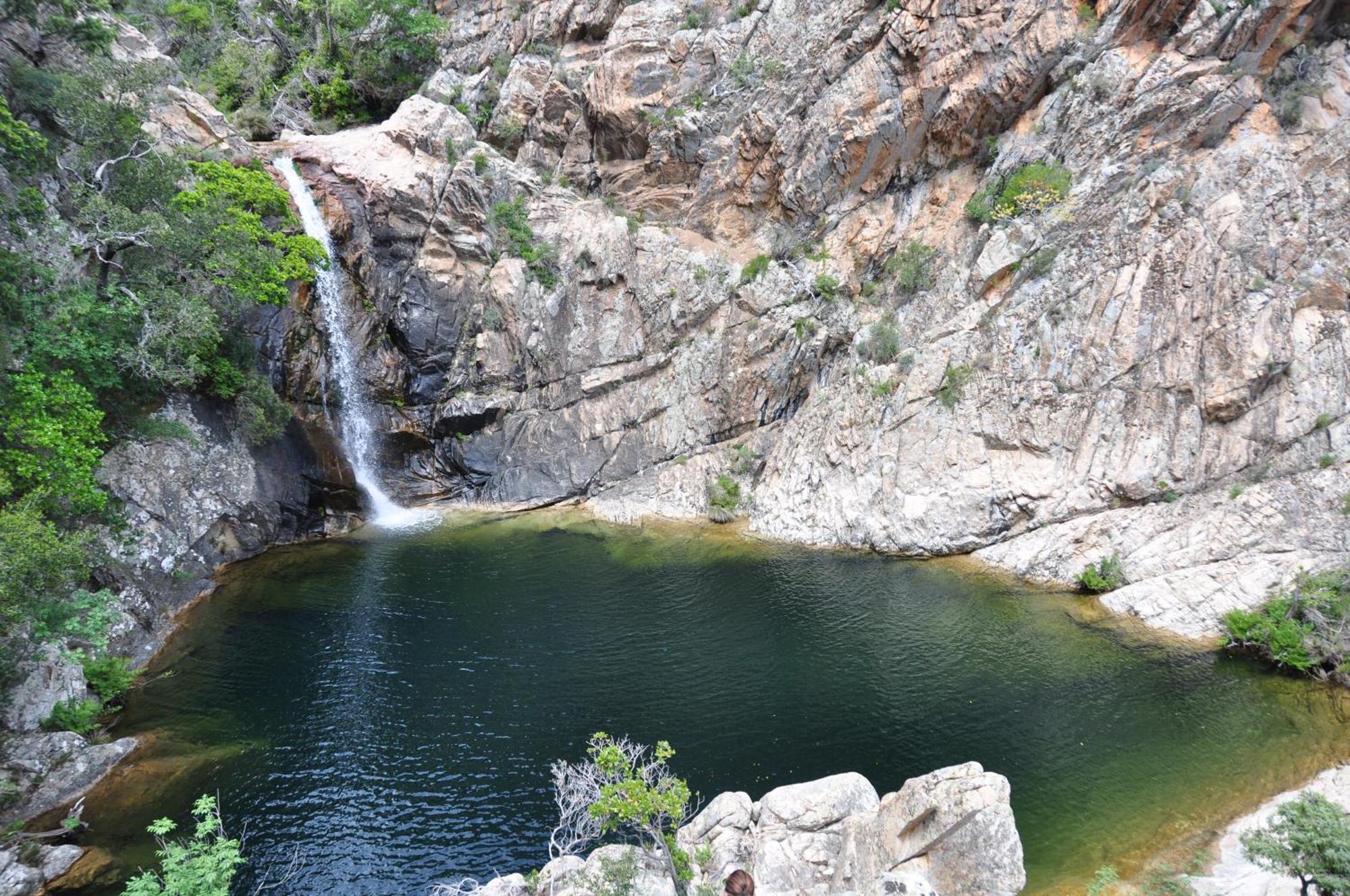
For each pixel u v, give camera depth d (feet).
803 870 41.93
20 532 52.75
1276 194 86.12
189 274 95.45
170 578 85.81
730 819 44.91
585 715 61.87
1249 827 44.75
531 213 139.13
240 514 99.55
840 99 119.34
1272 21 90.99
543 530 113.60
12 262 75.41
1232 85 92.73
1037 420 92.89
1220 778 50.31
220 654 73.46
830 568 93.45
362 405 126.21
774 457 115.55
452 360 134.82
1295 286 82.64
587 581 92.07
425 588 90.38
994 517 92.63
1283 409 79.87
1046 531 88.58
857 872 40.96
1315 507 73.87
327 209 126.52
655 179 137.39
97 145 91.45
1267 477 78.64
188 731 60.29
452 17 168.45
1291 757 51.88
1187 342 85.46
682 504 118.01
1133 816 47.09
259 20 176.24
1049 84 105.29
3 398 69.97
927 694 63.26
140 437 90.68
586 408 129.49
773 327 118.11
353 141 135.95
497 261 135.85
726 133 130.82
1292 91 92.02
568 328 132.16
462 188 134.51
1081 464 89.35
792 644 73.46
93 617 62.34
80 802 51.26
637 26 136.56
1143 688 62.34
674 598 86.17
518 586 90.58
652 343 127.03
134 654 73.05
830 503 105.29
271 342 111.04
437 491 130.31
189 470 94.58
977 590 84.07
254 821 49.88
